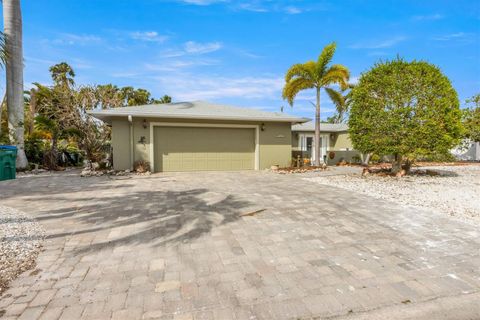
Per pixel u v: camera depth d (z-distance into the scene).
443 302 2.49
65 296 2.52
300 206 5.88
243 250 3.60
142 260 3.29
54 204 6.02
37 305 2.38
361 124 10.14
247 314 2.29
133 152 12.07
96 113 11.16
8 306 2.36
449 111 9.58
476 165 16.97
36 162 14.09
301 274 2.97
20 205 5.93
